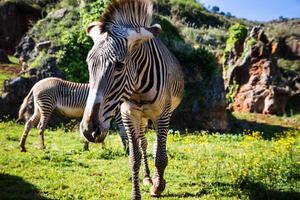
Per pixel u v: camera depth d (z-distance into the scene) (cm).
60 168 712
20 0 3027
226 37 4247
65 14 1956
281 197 549
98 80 354
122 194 564
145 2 418
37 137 1084
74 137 1105
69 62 1492
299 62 4669
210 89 1708
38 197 551
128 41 374
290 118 2466
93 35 384
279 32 5688
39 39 1891
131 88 405
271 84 2548
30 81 1402
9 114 1332
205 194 573
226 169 680
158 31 407
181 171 704
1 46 2819
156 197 550
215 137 1291
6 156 784
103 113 355
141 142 596
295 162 674
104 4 1487
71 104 996
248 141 1146
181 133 1421
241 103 2556
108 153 846
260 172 637
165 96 480
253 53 2630
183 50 1820
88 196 557
